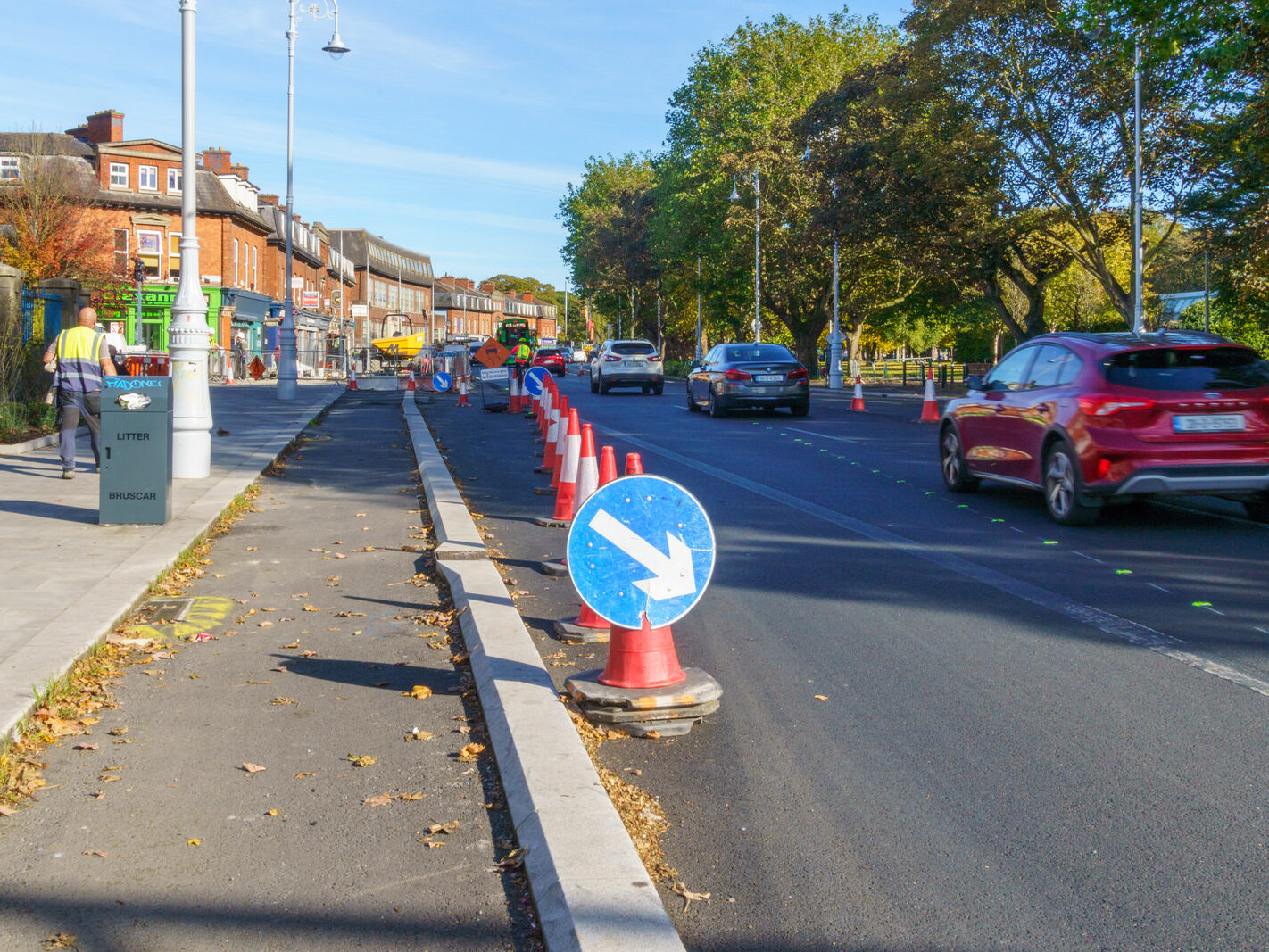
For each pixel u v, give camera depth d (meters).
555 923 3.09
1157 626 6.54
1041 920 3.24
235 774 4.33
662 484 5.12
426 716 5.02
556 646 6.25
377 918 3.23
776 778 4.34
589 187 94.69
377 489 12.90
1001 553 8.88
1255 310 29.73
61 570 7.54
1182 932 3.16
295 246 64.50
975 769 4.39
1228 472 9.63
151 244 49.91
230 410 25.69
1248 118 21.53
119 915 3.23
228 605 7.11
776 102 56.12
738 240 54.06
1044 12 31.98
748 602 7.28
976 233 34.56
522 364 27.86
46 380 18.83
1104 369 9.93
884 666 5.82
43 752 4.51
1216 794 4.11
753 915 3.29
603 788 3.97
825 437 19.38
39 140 44.31
